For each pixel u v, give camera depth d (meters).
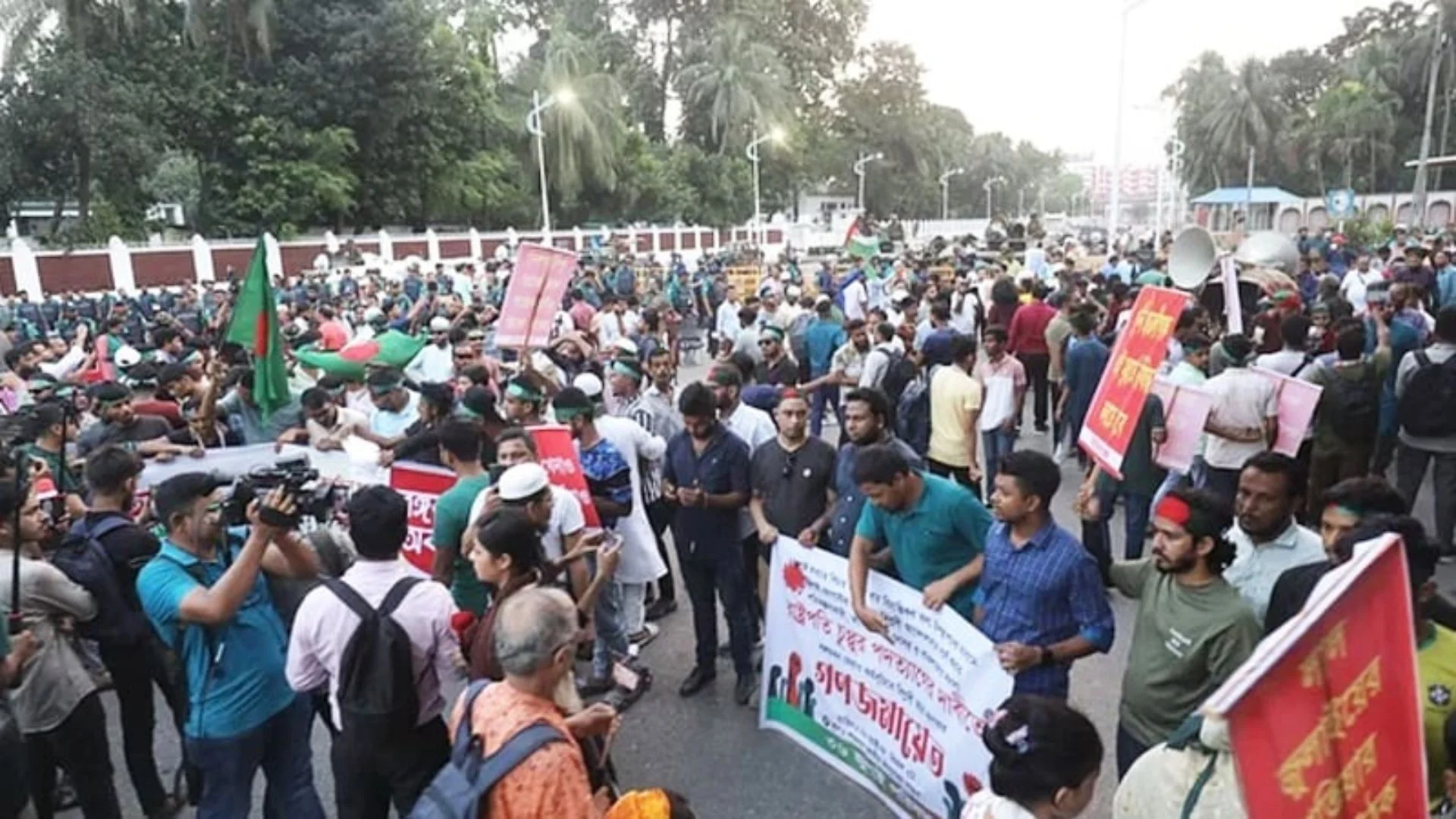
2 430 5.72
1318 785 1.63
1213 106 85.88
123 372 9.29
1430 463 8.29
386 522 3.53
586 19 69.75
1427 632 2.92
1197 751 2.48
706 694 5.84
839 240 66.06
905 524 4.25
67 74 33.91
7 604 3.90
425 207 48.16
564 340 10.35
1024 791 2.42
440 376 10.37
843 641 4.79
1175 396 5.81
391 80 43.62
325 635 3.47
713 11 71.00
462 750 2.58
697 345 21.31
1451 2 60.75
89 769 4.17
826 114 84.38
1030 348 12.09
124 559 4.44
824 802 4.70
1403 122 73.25
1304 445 7.39
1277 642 1.60
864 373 9.63
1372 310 8.98
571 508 4.74
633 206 59.53
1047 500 3.67
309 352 8.66
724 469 5.48
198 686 3.67
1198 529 3.17
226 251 35.56
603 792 3.04
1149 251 23.91
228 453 6.38
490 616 3.44
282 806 3.89
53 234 34.38
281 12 42.22
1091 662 6.07
